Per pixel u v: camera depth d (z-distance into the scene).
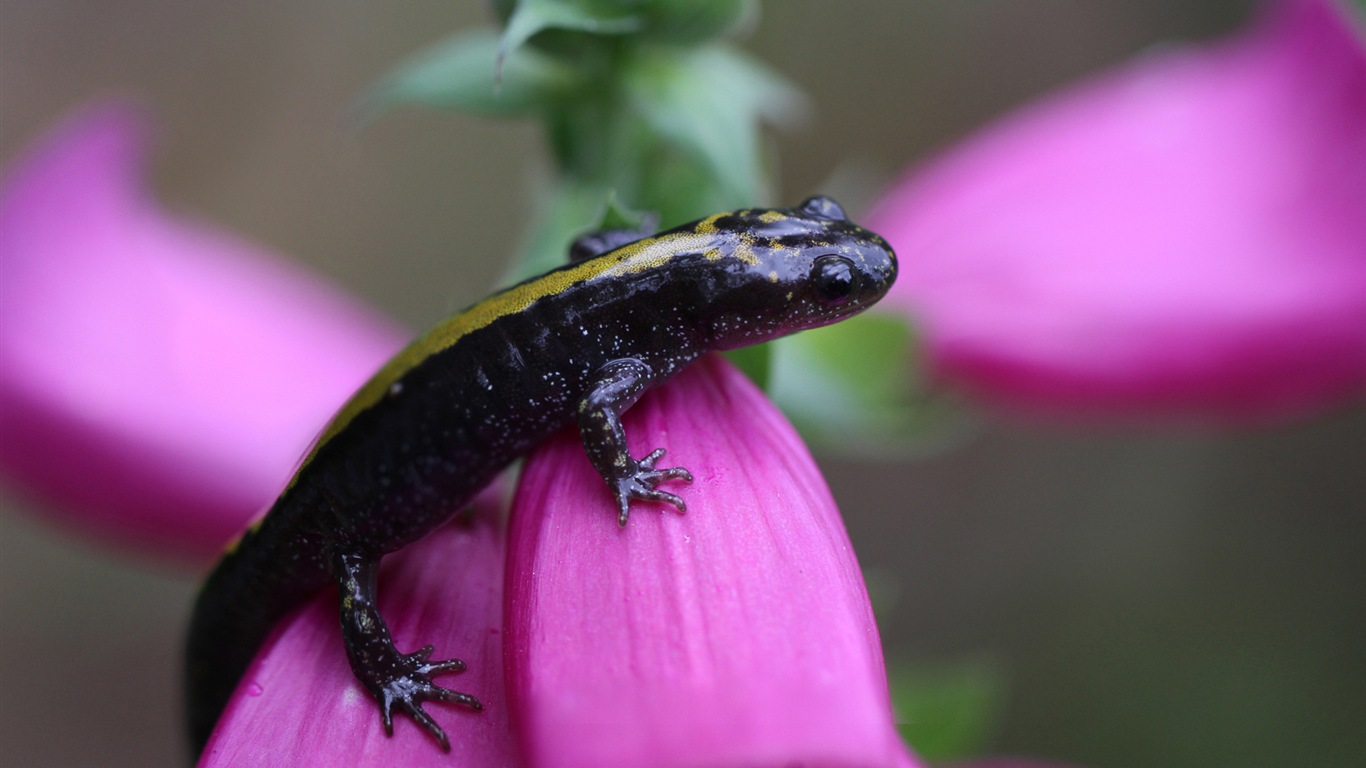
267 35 0.51
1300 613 0.49
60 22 0.50
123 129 0.30
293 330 0.30
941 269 0.30
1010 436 0.50
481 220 0.52
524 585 0.23
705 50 0.26
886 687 0.22
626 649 0.22
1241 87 0.29
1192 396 0.29
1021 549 0.50
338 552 0.24
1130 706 0.48
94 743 0.51
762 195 0.27
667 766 0.22
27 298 0.29
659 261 0.24
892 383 0.27
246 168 0.52
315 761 0.23
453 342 0.24
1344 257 0.28
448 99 0.26
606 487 0.23
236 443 0.29
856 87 0.49
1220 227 0.29
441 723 0.23
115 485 0.29
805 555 0.23
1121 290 0.29
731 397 0.24
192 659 0.25
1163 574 0.50
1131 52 0.50
